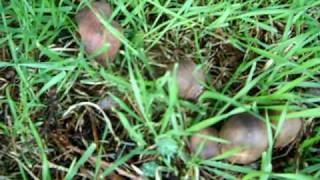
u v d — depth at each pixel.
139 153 0.28
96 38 0.28
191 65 0.28
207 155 0.27
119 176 0.28
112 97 0.28
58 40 0.31
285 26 0.31
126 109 0.28
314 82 0.30
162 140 0.27
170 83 0.26
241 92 0.28
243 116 0.26
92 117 0.29
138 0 0.31
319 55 0.30
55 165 0.28
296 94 0.29
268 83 0.29
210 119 0.27
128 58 0.29
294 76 0.30
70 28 0.30
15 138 0.29
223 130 0.26
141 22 0.30
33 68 0.30
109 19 0.29
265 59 0.30
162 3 0.31
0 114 0.29
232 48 0.31
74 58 0.30
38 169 0.28
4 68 0.30
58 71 0.30
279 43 0.30
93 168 0.28
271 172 0.27
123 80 0.28
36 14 0.30
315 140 0.28
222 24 0.31
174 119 0.27
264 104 0.28
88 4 0.28
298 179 0.27
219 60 0.31
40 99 0.30
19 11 0.30
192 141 0.27
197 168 0.27
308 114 0.27
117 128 0.29
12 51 0.29
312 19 0.31
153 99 0.28
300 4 0.31
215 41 0.31
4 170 0.28
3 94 0.30
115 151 0.29
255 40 0.31
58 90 0.30
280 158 0.29
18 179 0.28
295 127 0.27
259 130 0.26
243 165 0.27
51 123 0.29
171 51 0.30
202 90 0.28
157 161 0.28
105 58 0.29
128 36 0.30
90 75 0.30
